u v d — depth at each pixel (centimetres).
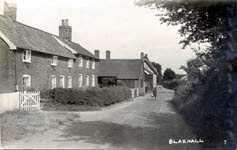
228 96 673
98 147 769
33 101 1664
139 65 4578
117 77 4384
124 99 2772
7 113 1377
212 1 648
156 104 2342
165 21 767
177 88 2219
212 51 804
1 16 2277
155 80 6331
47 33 3148
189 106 1248
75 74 3278
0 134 884
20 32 2355
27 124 1106
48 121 1206
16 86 2019
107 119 1356
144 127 1108
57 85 2761
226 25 680
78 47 3703
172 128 1065
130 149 748
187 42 789
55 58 2733
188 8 700
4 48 1978
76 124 1186
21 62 2100
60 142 831
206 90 854
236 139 640
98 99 1950
